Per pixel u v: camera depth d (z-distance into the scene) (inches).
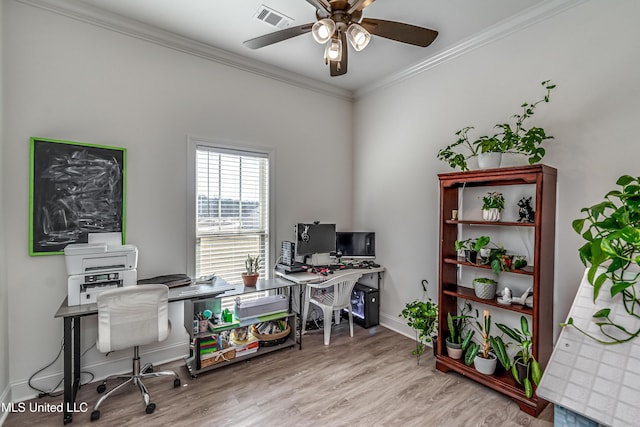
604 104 78.4
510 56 97.0
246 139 124.3
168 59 106.6
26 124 84.3
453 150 113.0
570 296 84.0
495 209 91.8
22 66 83.6
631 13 74.0
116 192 97.0
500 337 94.5
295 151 139.1
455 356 98.6
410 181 130.5
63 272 89.7
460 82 111.3
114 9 91.3
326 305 122.5
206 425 74.9
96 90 93.9
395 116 136.6
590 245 53.1
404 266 133.0
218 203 120.0
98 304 76.0
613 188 77.2
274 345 114.0
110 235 94.1
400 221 135.0
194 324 96.7
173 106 107.7
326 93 149.1
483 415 78.7
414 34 70.8
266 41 75.1
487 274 103.7
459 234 111.0
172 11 92.2
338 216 154.6
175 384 91.0
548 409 80.6
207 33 104.0
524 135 93.4
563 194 85.4
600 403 46.4
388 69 130.1
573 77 83.5
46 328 87.6
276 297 118.6
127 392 88.5
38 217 85.7
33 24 84.9
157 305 83.9
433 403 83.7
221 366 100.9
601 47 78.6
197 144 113.1
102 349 77.5
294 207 138.9
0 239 78.7
